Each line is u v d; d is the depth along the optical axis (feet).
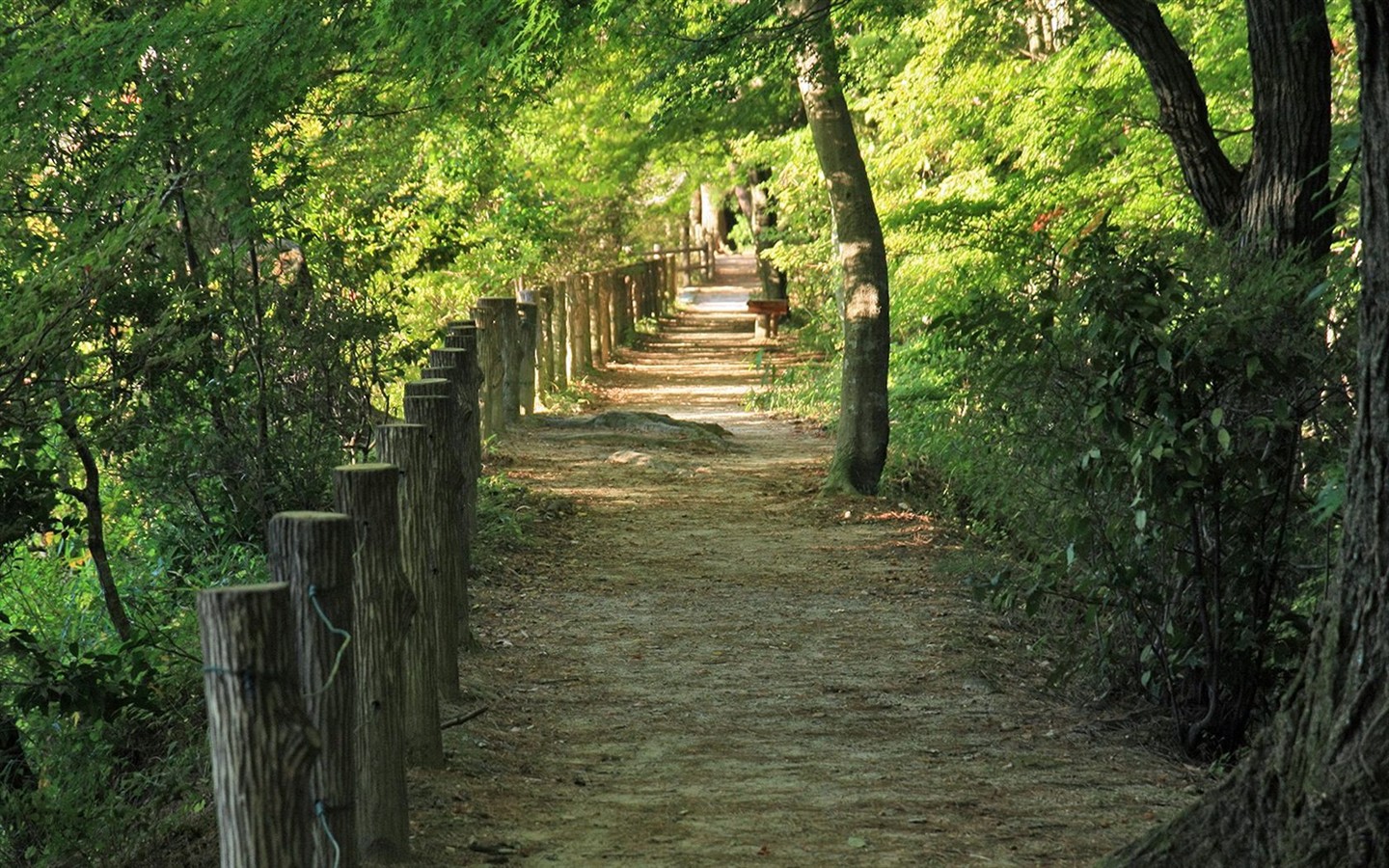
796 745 24.49
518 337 65.36
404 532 22.39
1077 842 19.30
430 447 24.41
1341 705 14.38
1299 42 28.02
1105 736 25.63
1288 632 25.48
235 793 12.67
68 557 36.40
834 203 51.67
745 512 47.98
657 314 138.51
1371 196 14.37
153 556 35.58
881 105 61.87
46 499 26.94
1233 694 25.84
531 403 67.62
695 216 234.17
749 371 100.78
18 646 24.16
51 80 29.55
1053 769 23.22
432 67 34.06
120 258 25.79
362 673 17.94
